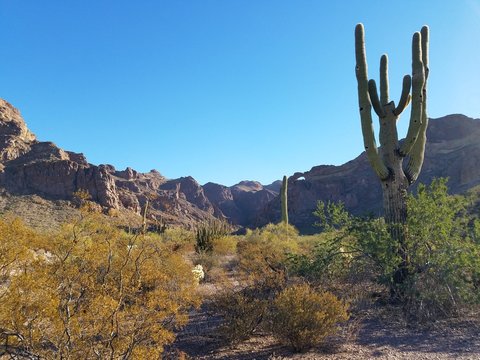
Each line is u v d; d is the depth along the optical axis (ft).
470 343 17.60
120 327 12.88
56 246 14.29
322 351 17.83
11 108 291.58
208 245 56.39
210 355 18.44
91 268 14.05
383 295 26.43
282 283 26.12
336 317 18.75
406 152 29.63
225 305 21.01
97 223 15.57
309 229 230.89
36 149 264.52
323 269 27.89
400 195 29.07
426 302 22.50
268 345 19.58
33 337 11.04
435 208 25.85
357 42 31.45
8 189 205.05
